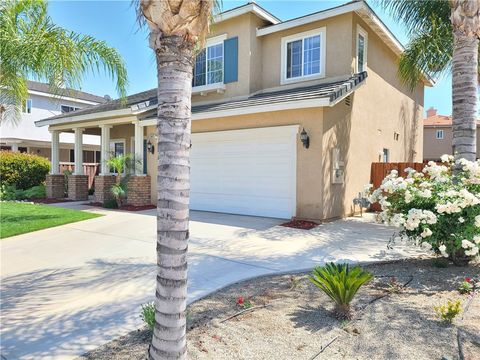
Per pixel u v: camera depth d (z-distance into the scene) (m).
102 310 4.80
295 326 4.20
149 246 8.40
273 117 12.14
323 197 11.25
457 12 7.39
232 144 13.34
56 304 5.02
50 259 7.32
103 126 17.30
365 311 4.56
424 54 12.36
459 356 3.53
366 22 13.77
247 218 12.24
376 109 15.33
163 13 2.98
